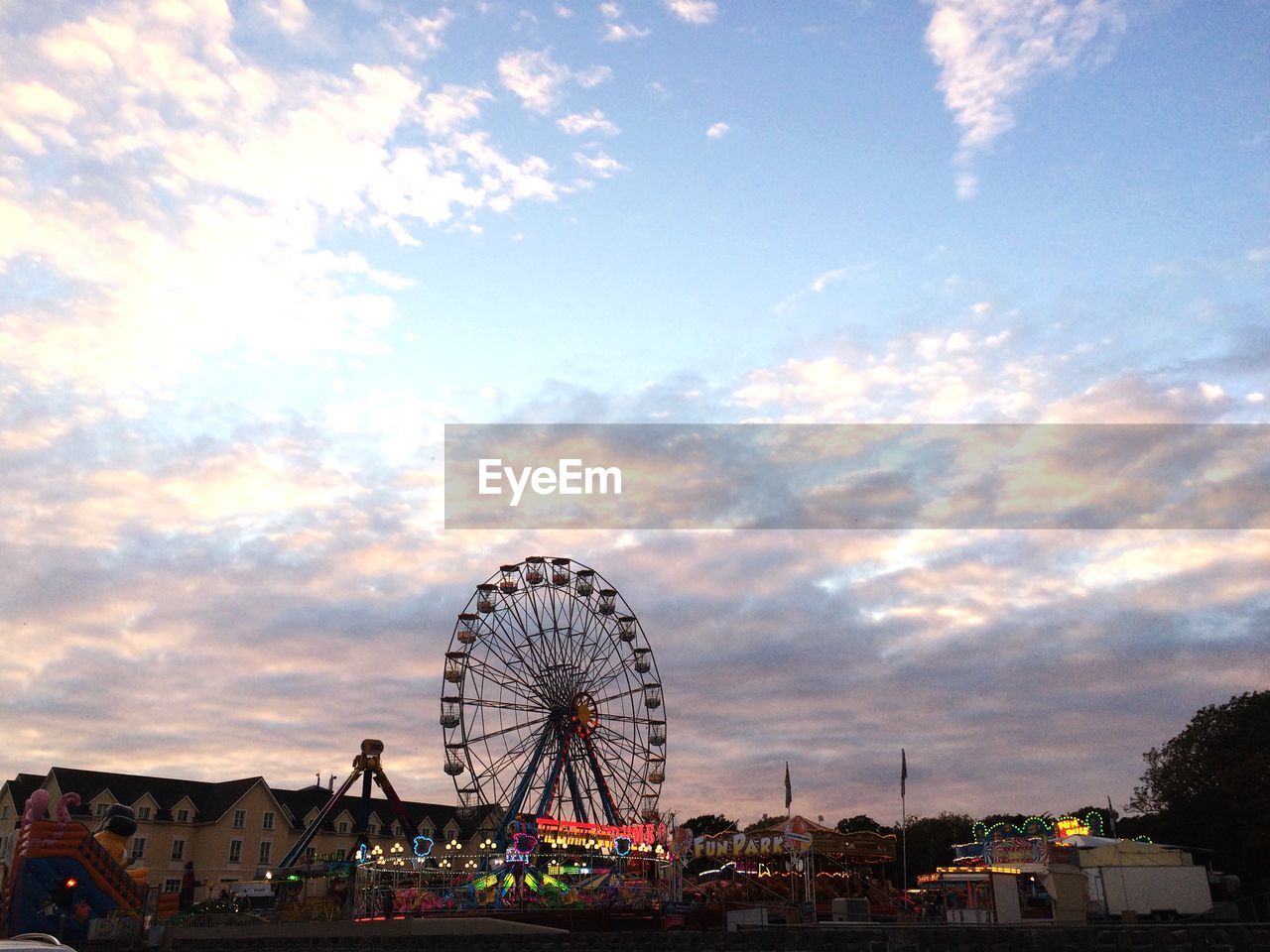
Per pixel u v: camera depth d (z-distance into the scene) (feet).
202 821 344.90
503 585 229.86
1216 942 62.39
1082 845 187.52
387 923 145.48
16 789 327.26
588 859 171.53
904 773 230.07
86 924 161.27
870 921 153.69
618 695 233.35
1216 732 248.11
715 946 91.50
